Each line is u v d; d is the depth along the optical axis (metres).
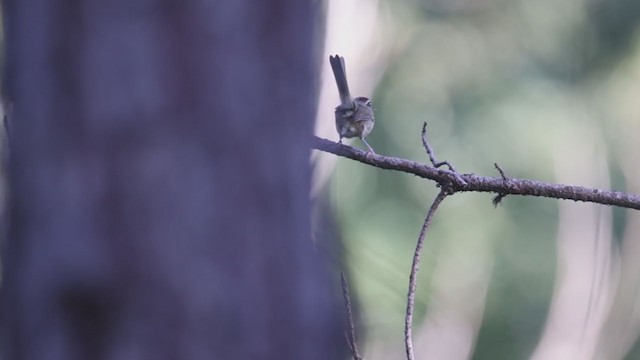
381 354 9.66
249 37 6.82
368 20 8.99
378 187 11.80
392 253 11.56
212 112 6.70
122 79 6.54
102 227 6.54
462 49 13.05
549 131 12.37
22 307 6.62
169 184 6.59
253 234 6.83
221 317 6.71
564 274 12.15
